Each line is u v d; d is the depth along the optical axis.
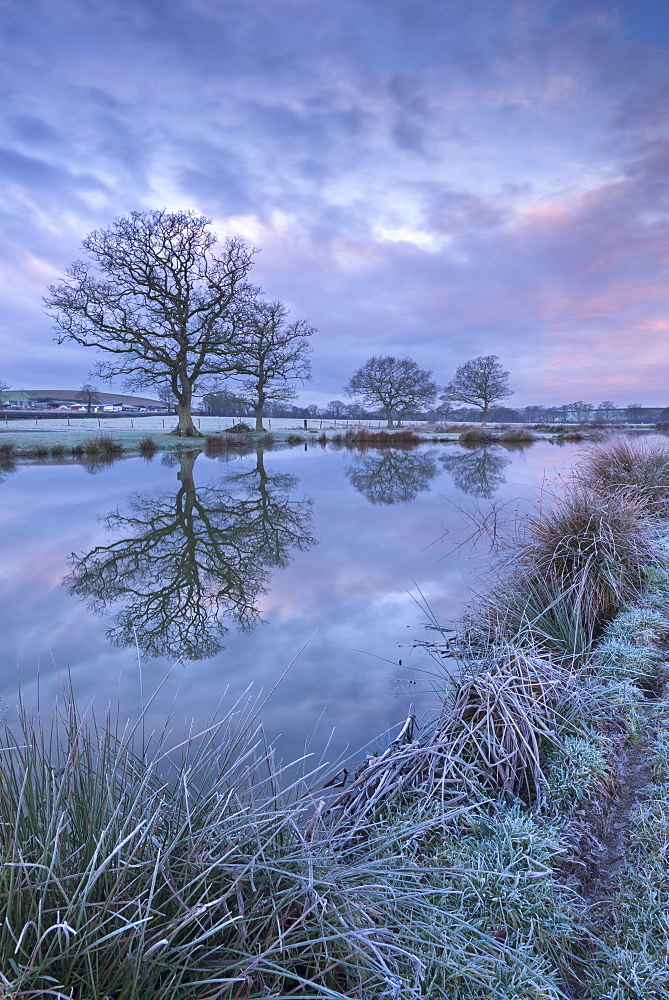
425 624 5.07
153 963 1.32
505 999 1.67
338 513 11.68
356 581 6.58
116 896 1.36
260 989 1.50
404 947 1.79
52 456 25.20
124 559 7.98
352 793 2.68
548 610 4.21
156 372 36.88
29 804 1.56
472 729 2.90
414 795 2.66
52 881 1.31
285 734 3.20
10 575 7.10
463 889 2.04
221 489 15.67
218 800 1.87
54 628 5.17
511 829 2.32
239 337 37.94
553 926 1.92
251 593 6.27
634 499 6.63
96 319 33.31
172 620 5.38
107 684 3.94
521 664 3.33
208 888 1.50
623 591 4.48
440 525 9.76
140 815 1.74
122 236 33.62
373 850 2.15
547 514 5.50
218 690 3.83
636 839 2.28
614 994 1.72
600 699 3.18
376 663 4.25
